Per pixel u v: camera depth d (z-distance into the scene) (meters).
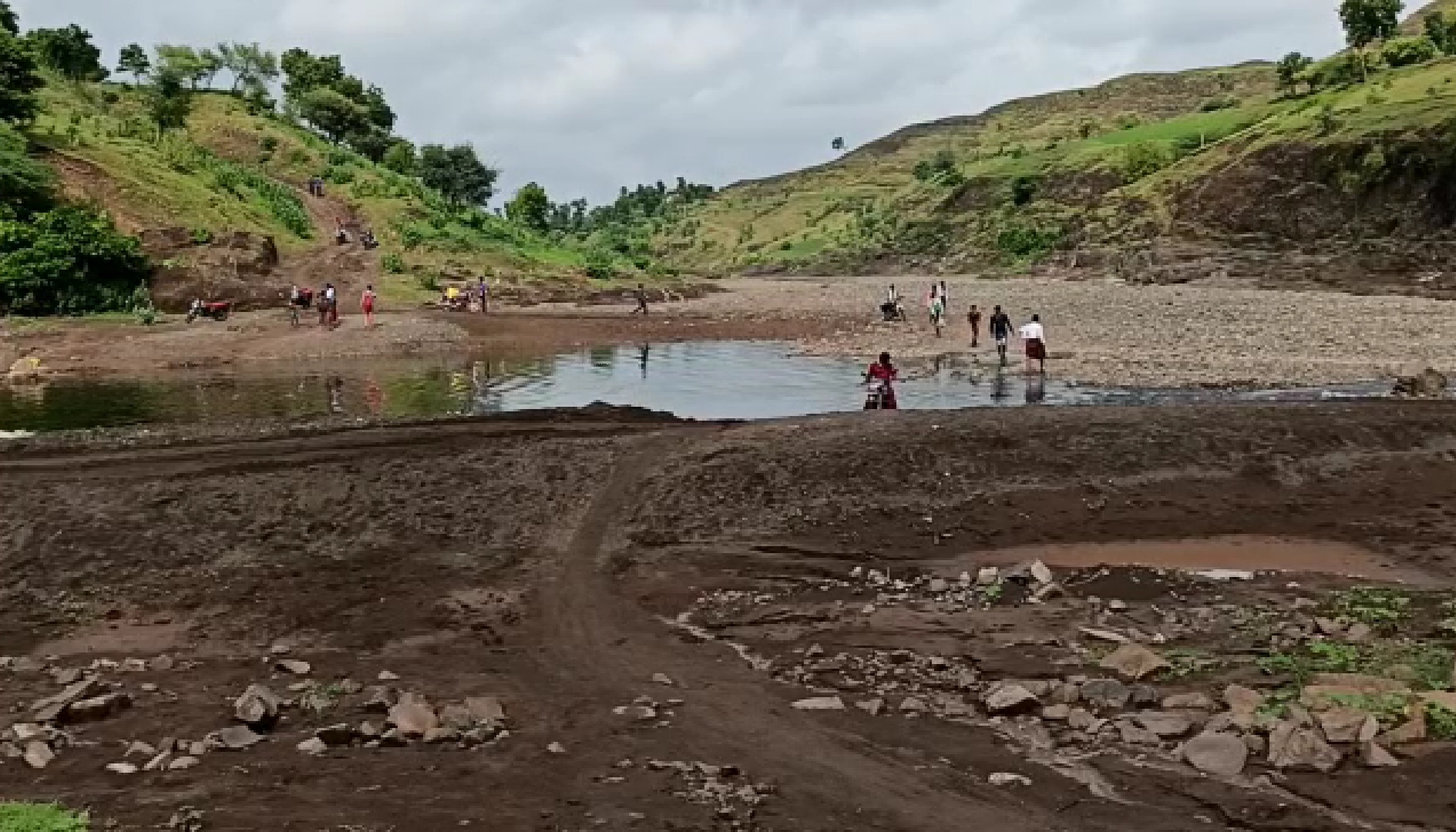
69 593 13.86
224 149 92.50
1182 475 16.86
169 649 12.11
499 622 12.55
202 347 42.50
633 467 17.88
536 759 8.61
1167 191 94.81
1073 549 14.86
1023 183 119.38
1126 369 32.69
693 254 197.88
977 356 37.19
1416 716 8.36
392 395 31.62
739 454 17.84
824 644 11.35
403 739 9.05
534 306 65.31
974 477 16.80
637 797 7.80
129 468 19.09
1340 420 18.44
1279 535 15.09
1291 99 119.62
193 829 7.26
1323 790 7.53
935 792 7.82
